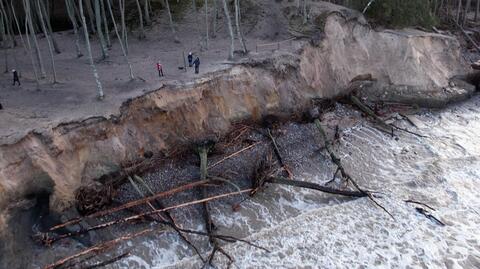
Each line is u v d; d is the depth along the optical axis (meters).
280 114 27.66
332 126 28.16
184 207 20.22
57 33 38.12
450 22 45.69
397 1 35.56
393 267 18.30
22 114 20.11
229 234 19.36
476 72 36.91
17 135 17.92
